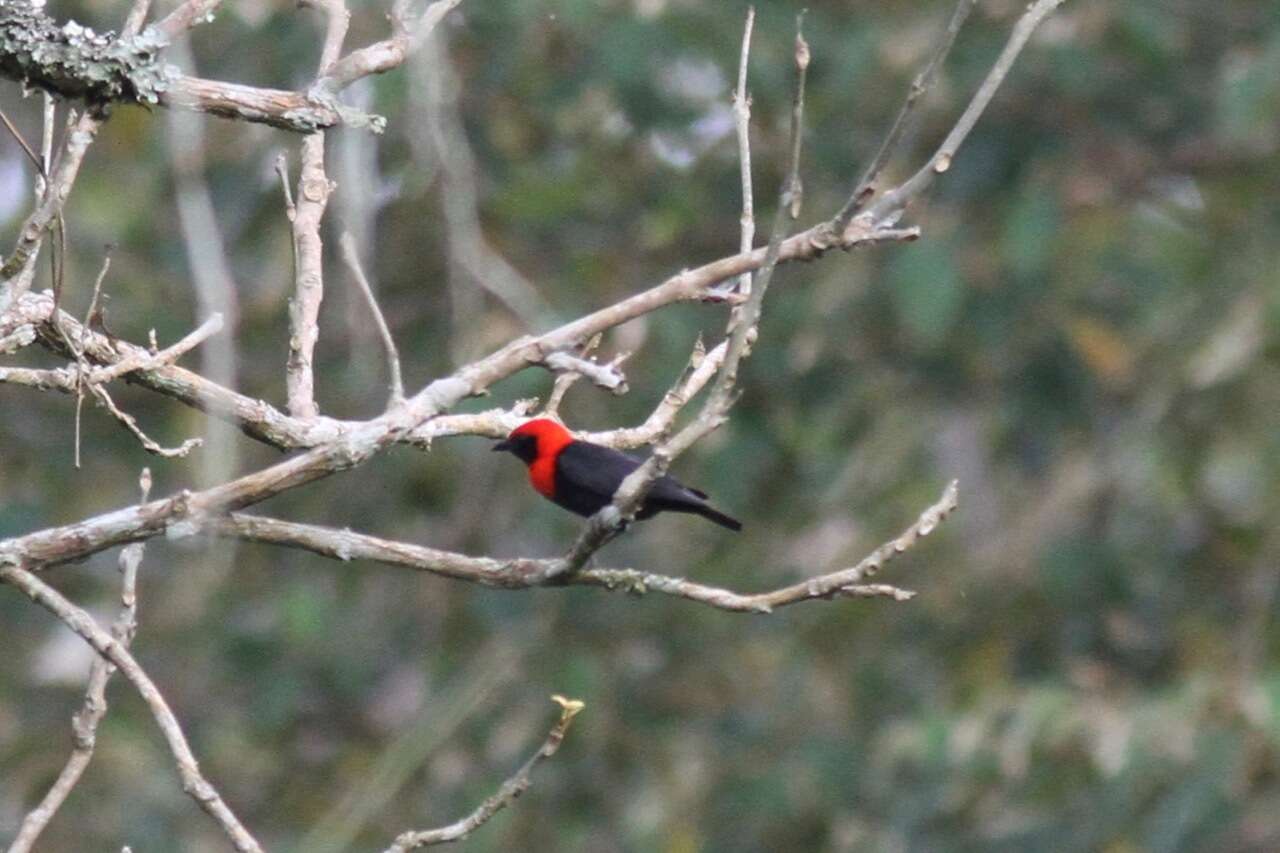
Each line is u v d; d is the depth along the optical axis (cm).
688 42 1385
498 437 694
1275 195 1472
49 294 604
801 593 556
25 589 541
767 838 1373
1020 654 1408
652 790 1391
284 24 1346
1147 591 1404
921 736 1246
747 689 1453
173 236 1445
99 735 1397
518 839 1400
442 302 1434
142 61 551
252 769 1480
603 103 1488
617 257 1515
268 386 1453
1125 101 1505
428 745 1348
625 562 1490
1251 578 1374
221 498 562
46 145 568
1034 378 1470
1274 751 1198
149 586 1534
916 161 1480
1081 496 1405
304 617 1417
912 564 1434
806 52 508
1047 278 1451
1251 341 1295
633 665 1470
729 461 1447
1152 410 1375
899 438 1445
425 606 1506
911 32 1443
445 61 1148
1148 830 1191
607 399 1412
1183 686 1243
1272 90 1309
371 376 1377
